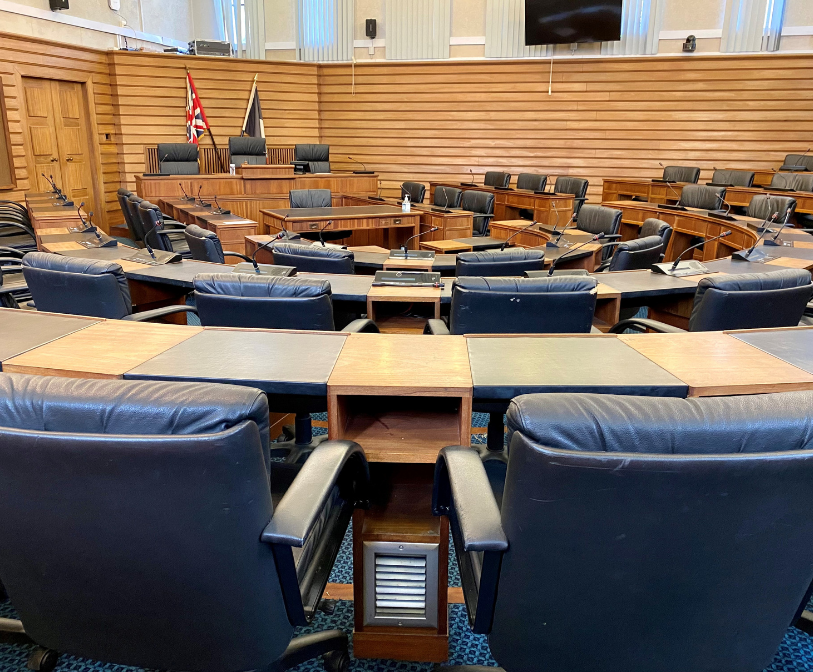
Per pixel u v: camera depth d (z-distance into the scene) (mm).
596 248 4844
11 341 1773
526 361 1632
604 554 950
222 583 1030
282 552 1061
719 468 852
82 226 5363
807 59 9555
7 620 1521
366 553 1552
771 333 1929
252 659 1135
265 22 11508
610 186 10141
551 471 882
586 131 10711
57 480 938
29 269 2744
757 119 9977
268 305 2168
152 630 1098
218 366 1569
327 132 11820
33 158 8867
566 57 10477
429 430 1645
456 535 1373
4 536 1022
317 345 1762
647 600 993
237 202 9070
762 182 9555
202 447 898
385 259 4312
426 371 1547
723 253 6383
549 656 1090
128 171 10406
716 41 9914
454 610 1810
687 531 914
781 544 934
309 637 1479
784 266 3754
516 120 10953
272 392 1475
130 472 919
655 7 9977
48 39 8789
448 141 11320
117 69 10000
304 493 1136
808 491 884
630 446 878
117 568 1024
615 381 1486
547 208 8281
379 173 11711
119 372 1518
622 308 3883
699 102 10156
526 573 996
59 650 1186
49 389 972
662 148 10469
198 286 2213
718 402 917
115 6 9961
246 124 11023
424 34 10945
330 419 1493
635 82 10328
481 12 10680
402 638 1605
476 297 2299
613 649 1060
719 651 1051
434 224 7277
